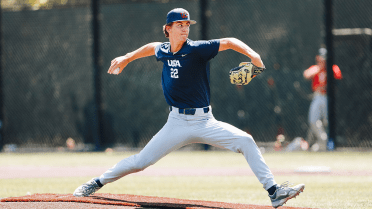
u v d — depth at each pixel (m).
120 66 14.36
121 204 13.60
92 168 30.16
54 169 29.69
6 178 24.84
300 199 16.81
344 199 16.72
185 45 13.12
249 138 13.09
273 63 42.44
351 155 37.06
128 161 14.23
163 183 22.59
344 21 41.31
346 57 40.66
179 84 13.24
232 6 43.41
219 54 42.62
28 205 13.43
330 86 40.00
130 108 44.50
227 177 25.11
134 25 44.59
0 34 46.44
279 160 34.31
